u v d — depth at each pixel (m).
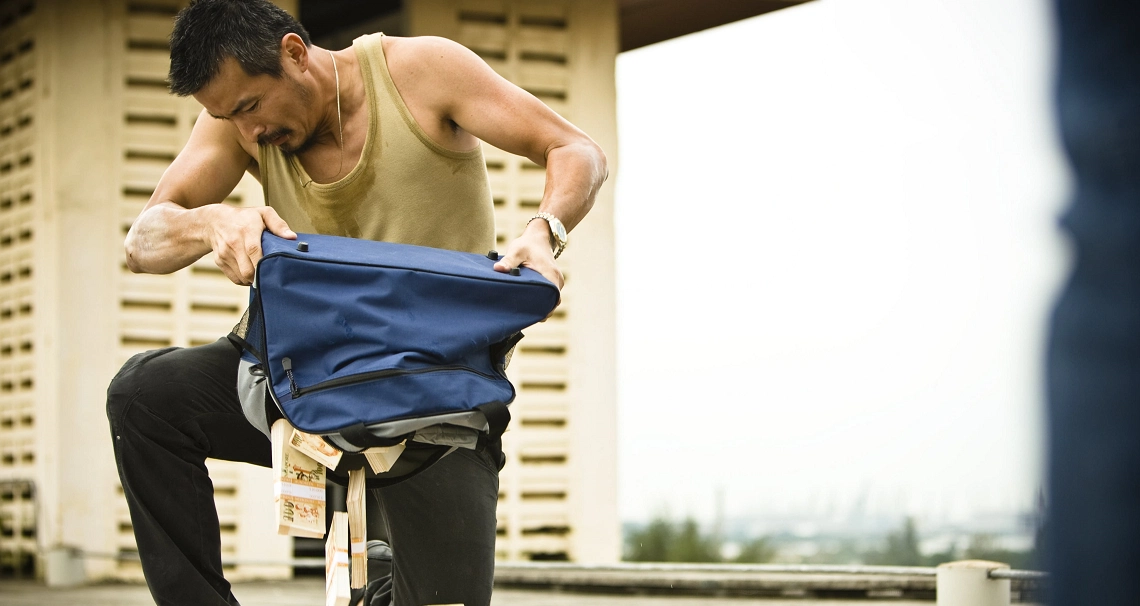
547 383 5.77
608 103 5.99
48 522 5.51
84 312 5.58
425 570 1.95
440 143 1.98
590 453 5.78
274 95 1.85
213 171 2.08
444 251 1.88
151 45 5.74
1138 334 0.46
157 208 1.94
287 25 1.87
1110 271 0.47
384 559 2.34
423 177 1.97
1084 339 0.47
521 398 5.73
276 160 2.02
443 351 1.68
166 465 1.91
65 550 5.29
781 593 4.35
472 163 2.04
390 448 1.73
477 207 2.06
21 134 5.82
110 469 5.57
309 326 1.68
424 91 1.96
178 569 1.91
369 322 1.69
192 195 2.06
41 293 5.66
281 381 1.69
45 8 5.73
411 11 5.80
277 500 1.72
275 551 5.54
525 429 5.72
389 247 1.84
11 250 5.82
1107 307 0.46
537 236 1.84
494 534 2.01
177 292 5.64
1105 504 0.46
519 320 1.74
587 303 5.84
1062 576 0.47
